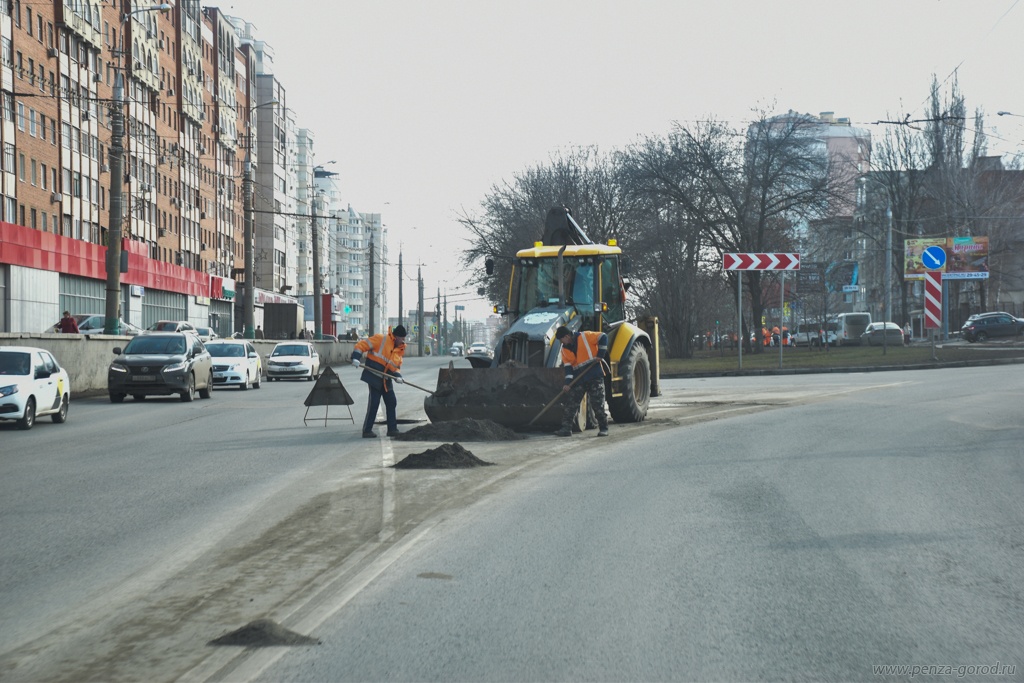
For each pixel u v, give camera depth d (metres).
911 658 5.30
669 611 6.18
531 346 17.86
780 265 39.03
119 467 13.34
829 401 22.62
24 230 53.59
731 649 5.46
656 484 11.11
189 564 7.59
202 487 11.45
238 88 105.44
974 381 27.91
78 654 5.47
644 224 57.66
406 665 5.23
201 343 31.61
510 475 12.12
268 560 7.70
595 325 19.11
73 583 7.04
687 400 24.42
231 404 27.81
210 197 95.25
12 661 5.36
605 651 5.44
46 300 56.69
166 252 82.06
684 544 8.05
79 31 63.25
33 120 57.91
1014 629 5.79
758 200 56.59
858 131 122.94
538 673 5.10
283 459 14.09
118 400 29.02
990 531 8.47
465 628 5.87
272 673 5.12
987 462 12.48
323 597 6.57
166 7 36.00
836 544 8.00
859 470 11.92
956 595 6.50
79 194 64.44
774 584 6.79
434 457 13.18
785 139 55.81
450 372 17.45
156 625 6.01
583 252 19.42
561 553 7.80
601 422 16.67
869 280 85.25
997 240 69.56
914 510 9.41
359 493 10.91
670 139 56.75
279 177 120.50
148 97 77.88
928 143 68.44
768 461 12.80
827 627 5.84
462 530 8.78
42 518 9.52
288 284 125.81
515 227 60.44
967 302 81.62
